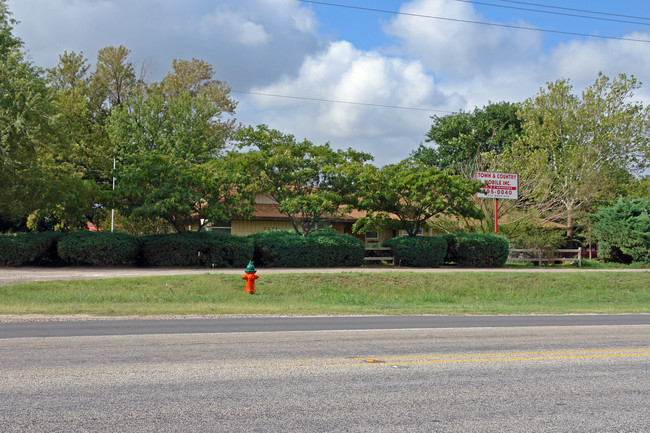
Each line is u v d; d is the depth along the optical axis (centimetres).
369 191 2814
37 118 2416
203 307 1520
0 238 2241
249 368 753
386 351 894
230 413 556
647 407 603
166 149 3959
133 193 2466
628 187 4269
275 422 531
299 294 1970
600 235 3369
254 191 2741
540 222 3644
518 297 2223
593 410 589
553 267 3056
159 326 1153
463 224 3525
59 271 2133
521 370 771
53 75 4722
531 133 4181
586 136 4044
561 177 4025
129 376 698
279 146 2758
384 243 2847
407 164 3066
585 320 1402
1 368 735
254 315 1393
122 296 1706
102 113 4891
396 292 2139
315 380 694
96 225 3912
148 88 4947
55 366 748
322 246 2552
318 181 2788
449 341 1003
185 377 696
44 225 3994
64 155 3091
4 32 2589
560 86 4131
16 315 1292
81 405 576
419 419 548
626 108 4062
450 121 5562
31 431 497
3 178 2436
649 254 3134
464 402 610
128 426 513
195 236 2427
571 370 776
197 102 4394
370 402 603
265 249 2530
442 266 2850
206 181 2458
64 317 1282
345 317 1395
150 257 2391
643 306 1953
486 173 3319
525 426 533
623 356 880
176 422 526
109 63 4916
